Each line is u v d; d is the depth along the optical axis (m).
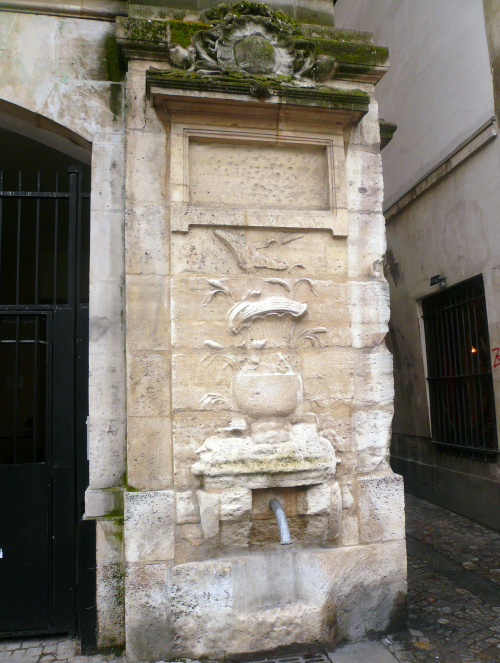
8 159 4.52
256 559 2.72
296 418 2.85
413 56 6.43
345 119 3.02
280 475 2.64
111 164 2.97
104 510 2.76
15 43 2.97
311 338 2.93
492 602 3.30
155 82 2.68
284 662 2.57
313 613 2.67
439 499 5.88
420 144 6.23
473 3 5.11
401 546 2.92
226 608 2.60
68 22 3.04
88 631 2.71
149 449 2.69
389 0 7.07
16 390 2.93
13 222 5.28
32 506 2.87
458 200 5.48
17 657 2.64
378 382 3.01
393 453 7.21
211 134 2.90
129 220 2.78
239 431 2.73
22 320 3.02
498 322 4.75
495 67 4.80
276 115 2.92
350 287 3.01
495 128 4.80
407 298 6.62
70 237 3.05
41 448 3.46
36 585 2.83
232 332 2.80
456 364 5.55
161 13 2.96
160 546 2.63
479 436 5.13
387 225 7.29
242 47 2.92
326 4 3.36
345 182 3.06
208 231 2.85
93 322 2.87
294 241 2.96
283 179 3.04
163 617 2.58
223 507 2.57
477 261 5.12
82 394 2.95
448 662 2.56
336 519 2.74
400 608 2.88
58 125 2.97
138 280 2.76
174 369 2.72
